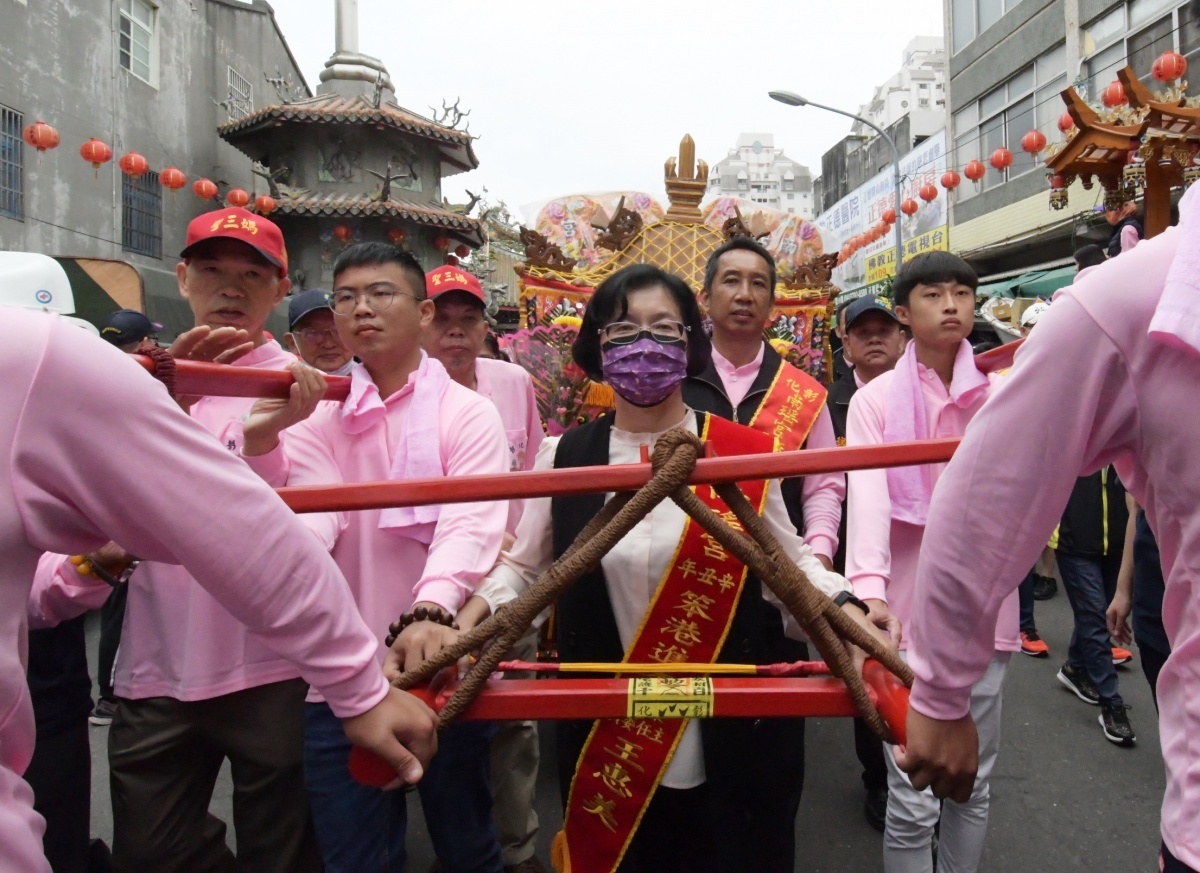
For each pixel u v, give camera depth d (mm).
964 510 1103
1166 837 1063
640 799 1631
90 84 10930
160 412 1014
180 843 2012
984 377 2234
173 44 12758
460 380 3133
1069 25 12898
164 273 11688
